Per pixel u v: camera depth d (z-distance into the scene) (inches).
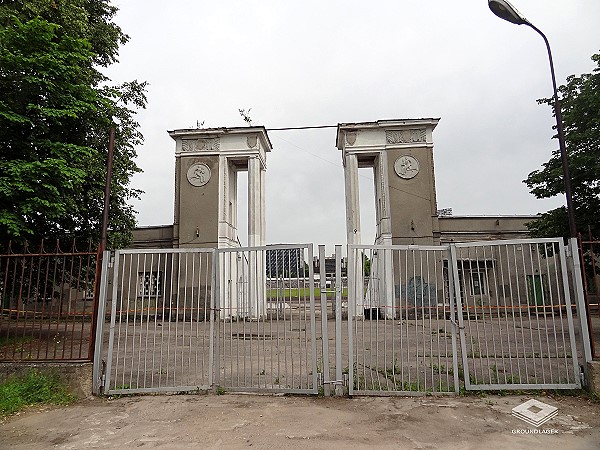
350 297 250.2
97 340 254.8
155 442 179.2
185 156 909.2
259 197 896.3
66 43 400.5
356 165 884.0
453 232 887.1
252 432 187.0
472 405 220.4
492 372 286.8
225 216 888.3
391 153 877.2
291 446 171.2
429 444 172.1
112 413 218.7
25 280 438.3
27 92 391.9
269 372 300.4
